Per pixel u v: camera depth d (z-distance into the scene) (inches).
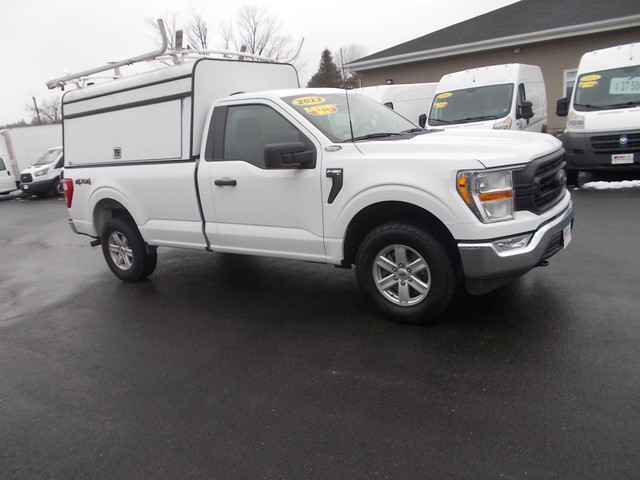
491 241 139.0
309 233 171.2
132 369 150.8
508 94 400.8
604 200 312.7
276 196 174.4
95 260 306.0
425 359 138.7
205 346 162.1
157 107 206.4
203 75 196.9
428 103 568.4
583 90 371.9
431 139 160.6
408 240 152.2
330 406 121.3
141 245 230.7
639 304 159.2
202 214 197.6
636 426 103.5
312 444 107.9
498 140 157.2
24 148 826.8
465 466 97.0
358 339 155.5
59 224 478.9
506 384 122.9
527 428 106.1
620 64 366.0
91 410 130.0
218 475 101.0
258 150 179.6
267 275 232.7
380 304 164.4
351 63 832.9
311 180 165.2
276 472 100.3
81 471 106.4
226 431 115.3
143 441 114.7
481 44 698.2
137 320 191.2
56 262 310.5
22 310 217.6
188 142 197.9
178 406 127.8
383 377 132.0
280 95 178.9
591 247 221.0
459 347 143.5
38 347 174.2
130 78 214.5
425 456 100.8
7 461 111.8
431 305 153.1
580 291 173.8
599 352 133.1
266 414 120.6
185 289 223.6
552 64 668.7
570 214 161.5
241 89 213.0
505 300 171.9
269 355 151.1
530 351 137.1
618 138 335.9
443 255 148.0
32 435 121.0
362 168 154.6
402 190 146.5
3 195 877.8
